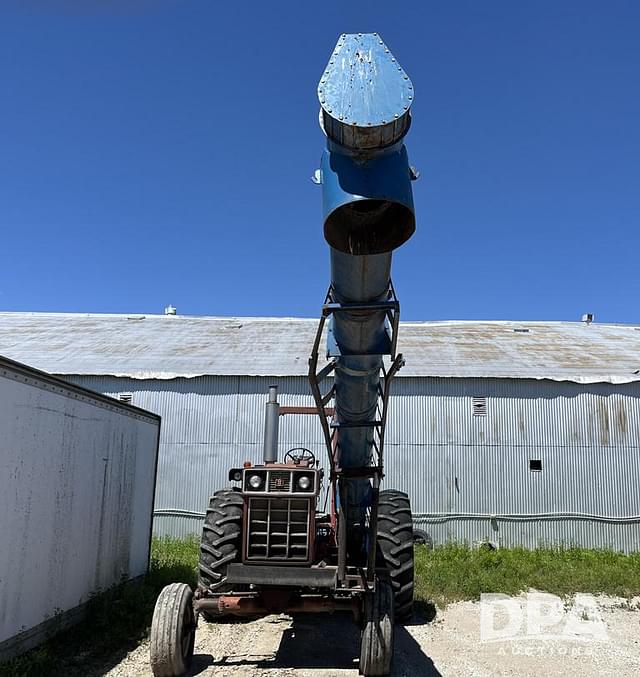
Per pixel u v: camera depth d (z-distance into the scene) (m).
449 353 16.56
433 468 14.41
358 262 3.67
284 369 14.89
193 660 6.28
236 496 7.18
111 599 7.70
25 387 5.86
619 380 14.60
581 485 14.37
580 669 6.36
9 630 5.54
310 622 7.74
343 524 5.76
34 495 6.02
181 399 14.71
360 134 3.08
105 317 21.27
